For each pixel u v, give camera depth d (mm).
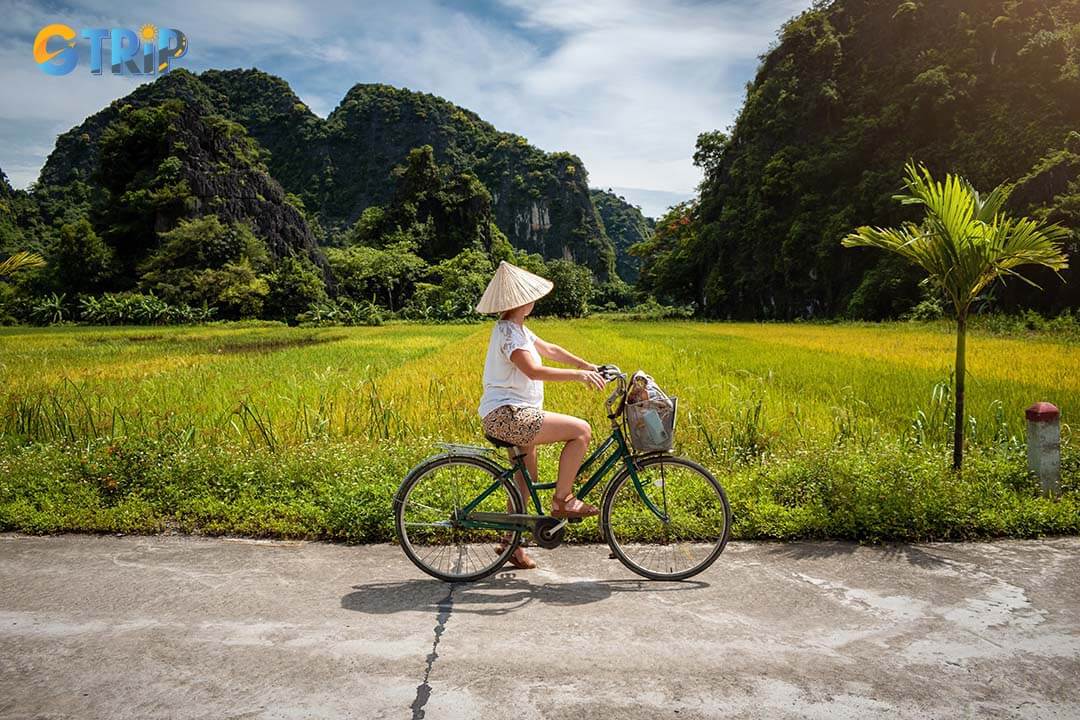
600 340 27266
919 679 3020
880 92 62438
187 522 4969
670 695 2879
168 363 18328
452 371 14852
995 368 14250
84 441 7121
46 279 78125
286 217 99438
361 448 6602
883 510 4887
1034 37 51188
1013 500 5203
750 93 75812
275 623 3520
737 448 6992
